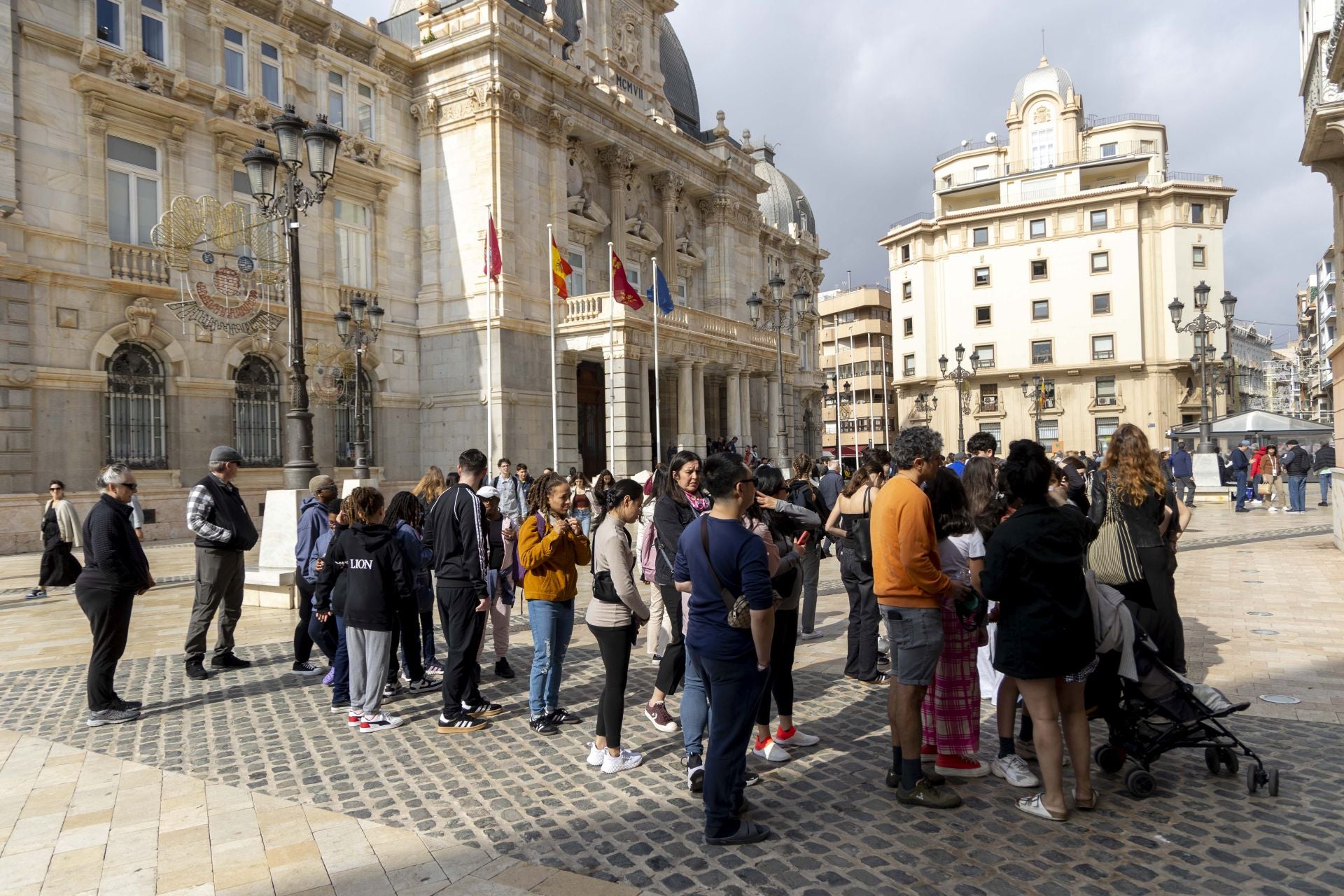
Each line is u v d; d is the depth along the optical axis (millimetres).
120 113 19500
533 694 6125
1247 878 3703
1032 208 55281
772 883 3785
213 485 7898
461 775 5273
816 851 4105
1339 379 14133
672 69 40281
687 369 29141
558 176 28391
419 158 27750
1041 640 4324
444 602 6203
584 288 30500
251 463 22312
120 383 19562
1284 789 4688
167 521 19953
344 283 25312
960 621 5148
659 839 4297
